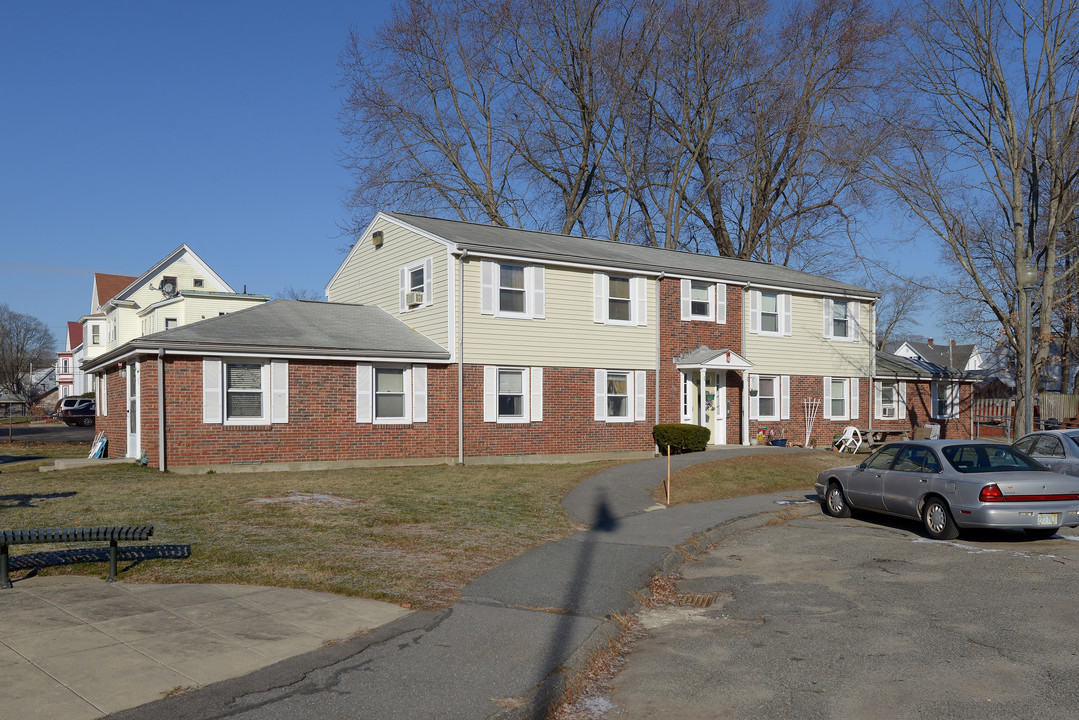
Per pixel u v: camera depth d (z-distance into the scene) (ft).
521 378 74.43
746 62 117.70
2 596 24.30
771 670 20.49
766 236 128.06
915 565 33.60
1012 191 97.81
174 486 48.39
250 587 26.09
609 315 79.92
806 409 95.71
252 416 62.80
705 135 123.65
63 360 260.42
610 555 33.45
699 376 86.53
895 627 24.25
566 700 18.19
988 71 91.61
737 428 88.33
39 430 137.90
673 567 33.71
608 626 23.39
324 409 65.41
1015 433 95.09
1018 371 93.97
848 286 102.53
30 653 19.17
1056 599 27.45
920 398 111.14
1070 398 100.58
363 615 23.49
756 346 90.94
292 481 53.11
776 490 58.90
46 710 15.76
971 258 101.24
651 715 17.74
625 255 86.43
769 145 123.03
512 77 122.52
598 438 78.28
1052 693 18.43
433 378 70.90
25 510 38.11
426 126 120.57
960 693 18.54
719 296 87.56
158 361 58.59
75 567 28.07
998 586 29.48
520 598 26.08
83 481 50.80
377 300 83.82
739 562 35.19
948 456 40.78
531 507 45.32
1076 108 89.66
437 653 20.26
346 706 16.66
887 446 45.01
